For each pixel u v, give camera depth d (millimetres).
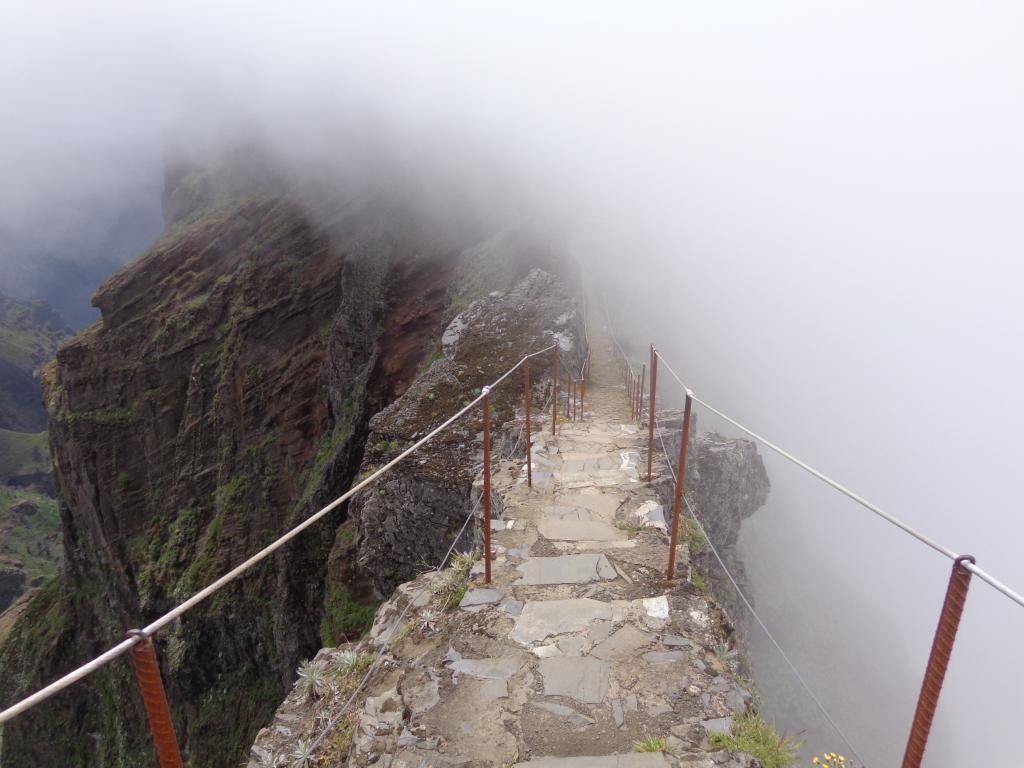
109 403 56625
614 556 7398
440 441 14500
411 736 4777
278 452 45031
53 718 53969
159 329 54906
